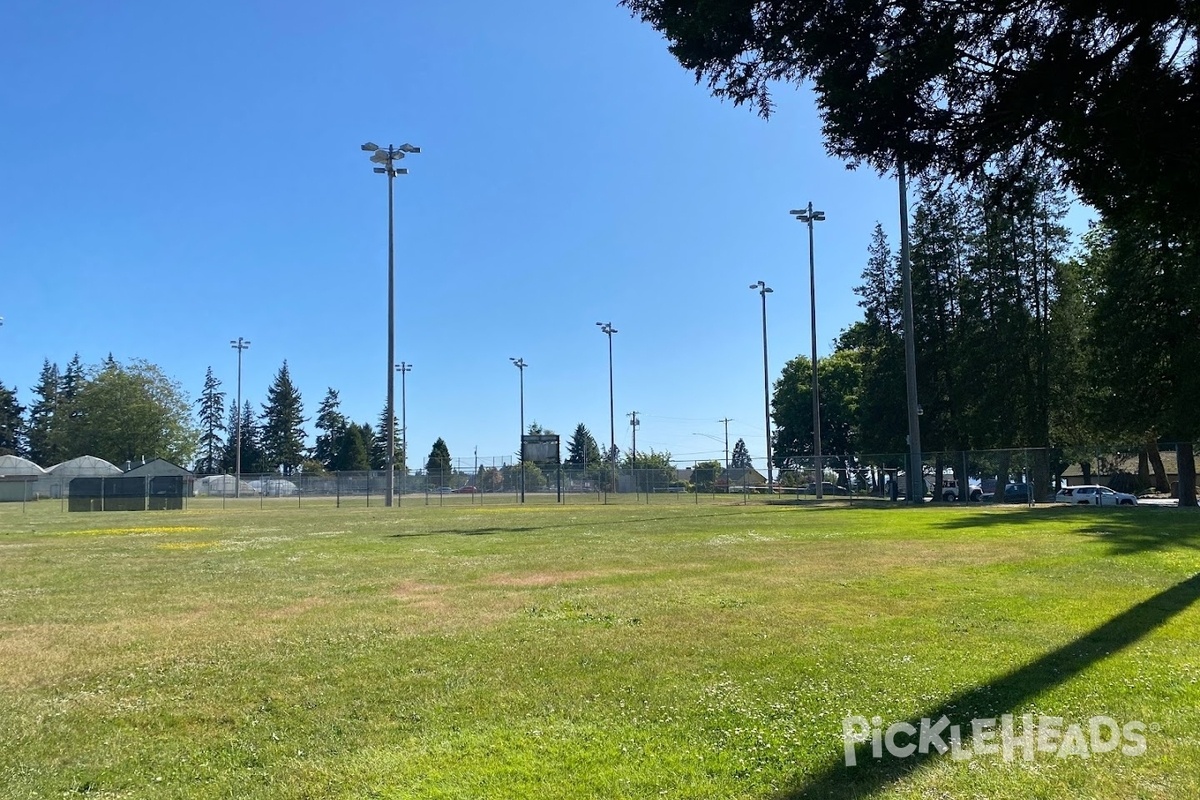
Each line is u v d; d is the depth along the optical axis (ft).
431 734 18.17
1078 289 144.56
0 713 20.35
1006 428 144.97
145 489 150.51
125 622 32.17
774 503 143.74
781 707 19.43
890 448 175.83
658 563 48.83
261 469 403.13
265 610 34.50
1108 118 15.42
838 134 19.67
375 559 54.49
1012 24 16.47
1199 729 17.65
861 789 14.76
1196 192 15.66
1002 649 24.76
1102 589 35.68
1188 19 14.71
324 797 14.84
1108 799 14.30
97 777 16.15
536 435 207.21
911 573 41.57
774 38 18.84
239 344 281.54
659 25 20.48
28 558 58.90
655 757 16.44
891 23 17.63
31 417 388.57
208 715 19.98
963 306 155.22
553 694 20.98
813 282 169.68
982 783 14.99
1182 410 111.04
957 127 18.57
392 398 151.84
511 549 60.03
